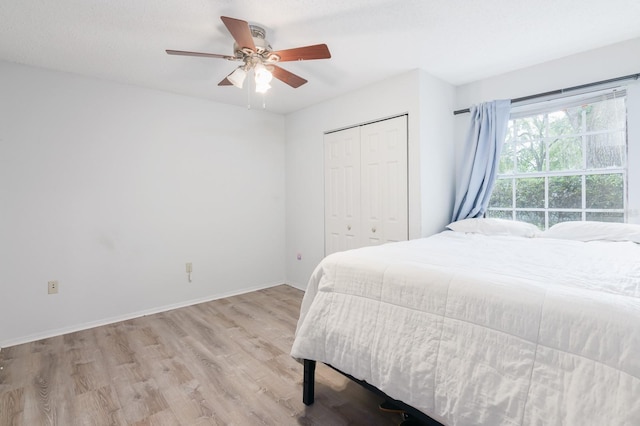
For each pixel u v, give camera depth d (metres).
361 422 1.56
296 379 1.95
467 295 1.15
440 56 2.50
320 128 3.65
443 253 1.75
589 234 2.18
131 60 2.50
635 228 2.06
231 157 3.71
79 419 1.59
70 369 2.07
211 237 3.57
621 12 1.93
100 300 2.88
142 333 2.64
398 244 2.11
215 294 3.60
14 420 1.59
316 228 3.76
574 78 2.47
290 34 2.14
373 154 3.10
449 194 3.05
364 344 1.39
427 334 1.22
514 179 2.86
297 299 3.55
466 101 3.07
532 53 2.46
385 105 2.96
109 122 2.92
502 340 1.04
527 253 1.76
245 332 2.65
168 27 2.04
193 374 2.00
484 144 2.86
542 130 2.69
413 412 1.26
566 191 2.57
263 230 4.00
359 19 1.98
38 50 2.32
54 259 2.67
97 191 2.87
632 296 1.02
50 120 2.64
